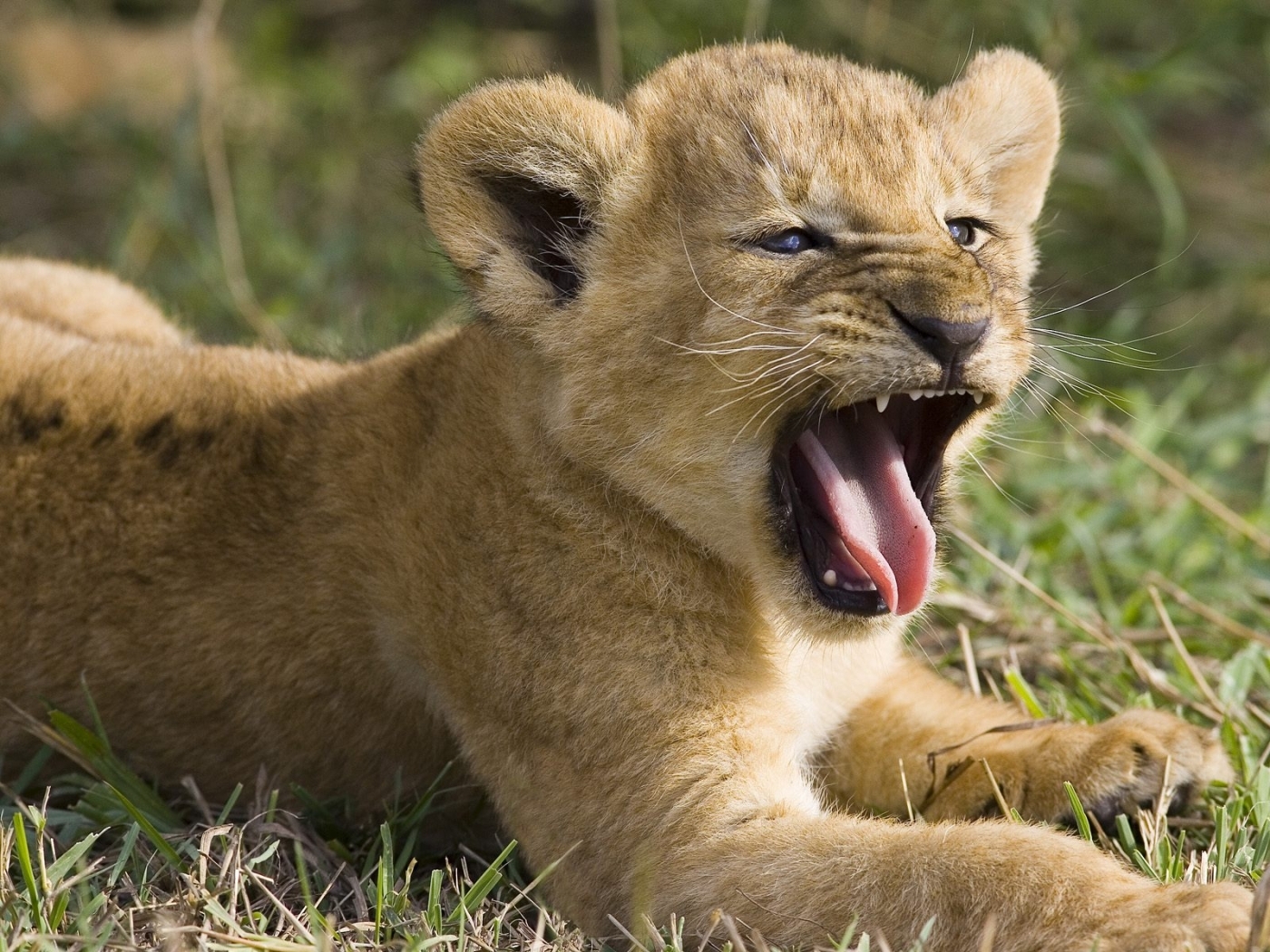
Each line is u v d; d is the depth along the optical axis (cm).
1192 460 1301
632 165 831
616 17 1766
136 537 883
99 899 707
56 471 888
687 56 888
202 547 879
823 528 830
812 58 887
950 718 908
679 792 774
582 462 810
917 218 819
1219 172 1747
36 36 1989
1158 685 971
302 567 867
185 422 898
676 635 806
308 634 868
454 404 850
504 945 736
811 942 712
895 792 895
